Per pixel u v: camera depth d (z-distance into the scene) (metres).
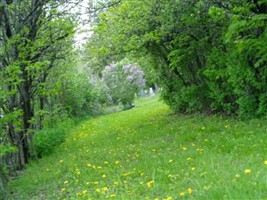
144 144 11.30
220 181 5.80
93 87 33.44
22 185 9.39
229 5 11.99
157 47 17.03
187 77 17.25
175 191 5.97
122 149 11.16
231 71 11.92
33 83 12.54
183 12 13.08
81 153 12.10
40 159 13.45
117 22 15.21
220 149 8.25
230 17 12.37
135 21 14.69
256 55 10.64
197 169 6.88
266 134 8.75
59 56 14.45
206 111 16.05
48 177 9.53
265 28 10.62
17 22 10.60
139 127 16.53
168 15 13.79
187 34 14.31
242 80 11.74
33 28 10.62
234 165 6.69
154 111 23.55
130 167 8.30
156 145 10.55
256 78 11.43
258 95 11.69
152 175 7.08
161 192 6.12
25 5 10.52
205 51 14.66
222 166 6.74
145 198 5.78
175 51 15.01
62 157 12.43
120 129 17.42
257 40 10.14
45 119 17.78
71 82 26.47
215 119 13.36
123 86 34.97
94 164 9.59
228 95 13.73
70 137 18.59
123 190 6.61
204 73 13.38
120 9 13.44
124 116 25.08
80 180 8.20
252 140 8.52
